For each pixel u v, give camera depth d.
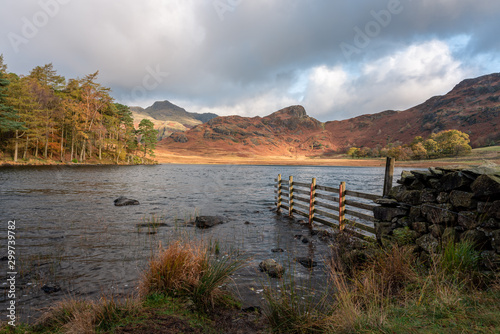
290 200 12.97
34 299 4.41
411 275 4.22
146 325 3.16
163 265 4.22
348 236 7.12
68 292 4.67
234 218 12.30
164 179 37.53
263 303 4.12
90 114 77.25
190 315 3.51
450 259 4.12
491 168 4.57
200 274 4.24
